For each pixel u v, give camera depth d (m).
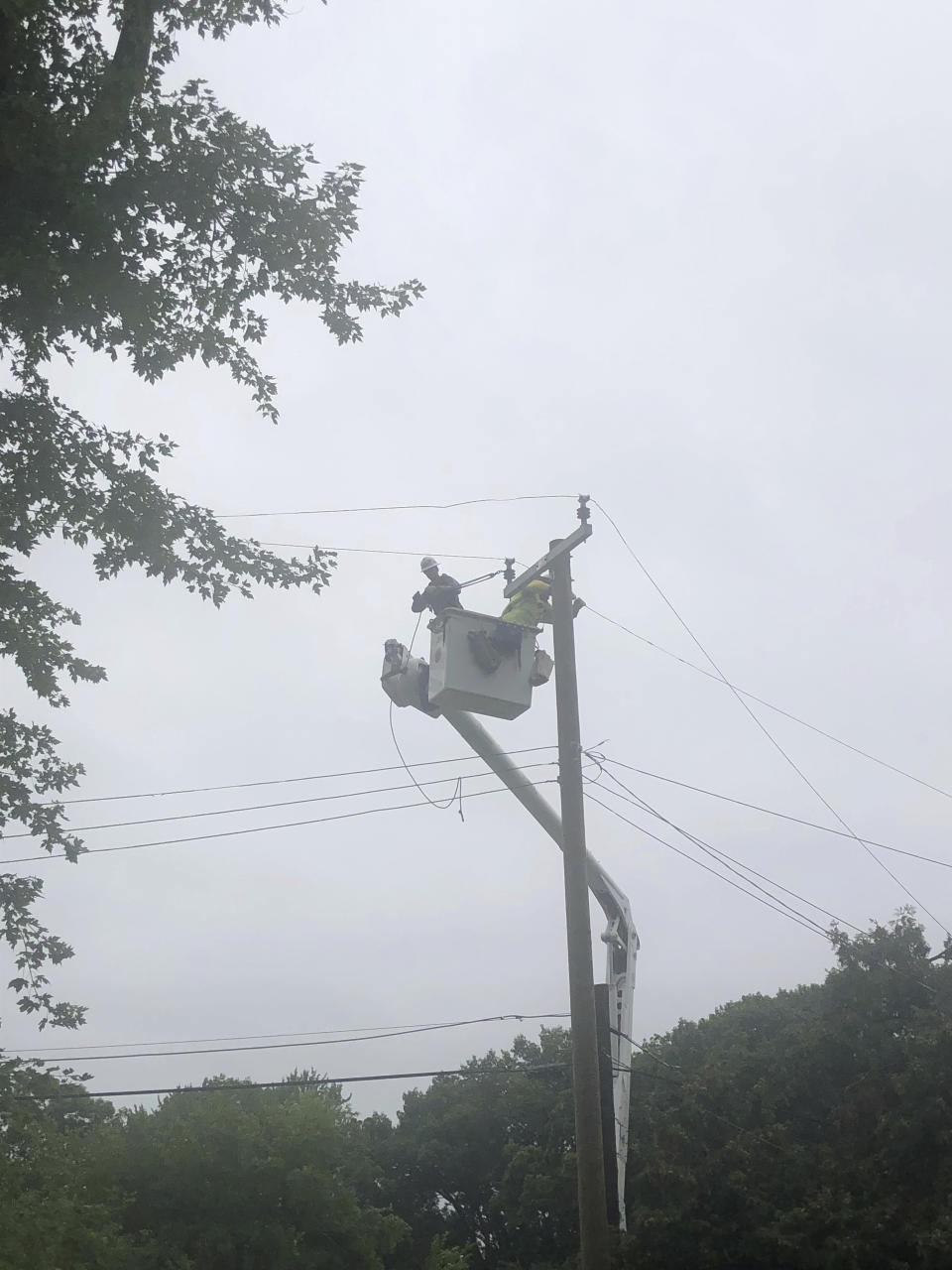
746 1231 24.12
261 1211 28.69
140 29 12.58
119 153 12.45
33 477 13.04
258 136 12.86
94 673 13.23
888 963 26.66
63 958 12.23
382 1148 42.47
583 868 12.63
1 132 11.42
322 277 13.42
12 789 12.41
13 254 11.32
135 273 12.64
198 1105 32.53
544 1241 38.81
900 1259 23.16
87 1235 19.12
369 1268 29.67
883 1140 23.86
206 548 13.47
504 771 15.31
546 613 14.25
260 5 13.26
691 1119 26.08
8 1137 12.24
